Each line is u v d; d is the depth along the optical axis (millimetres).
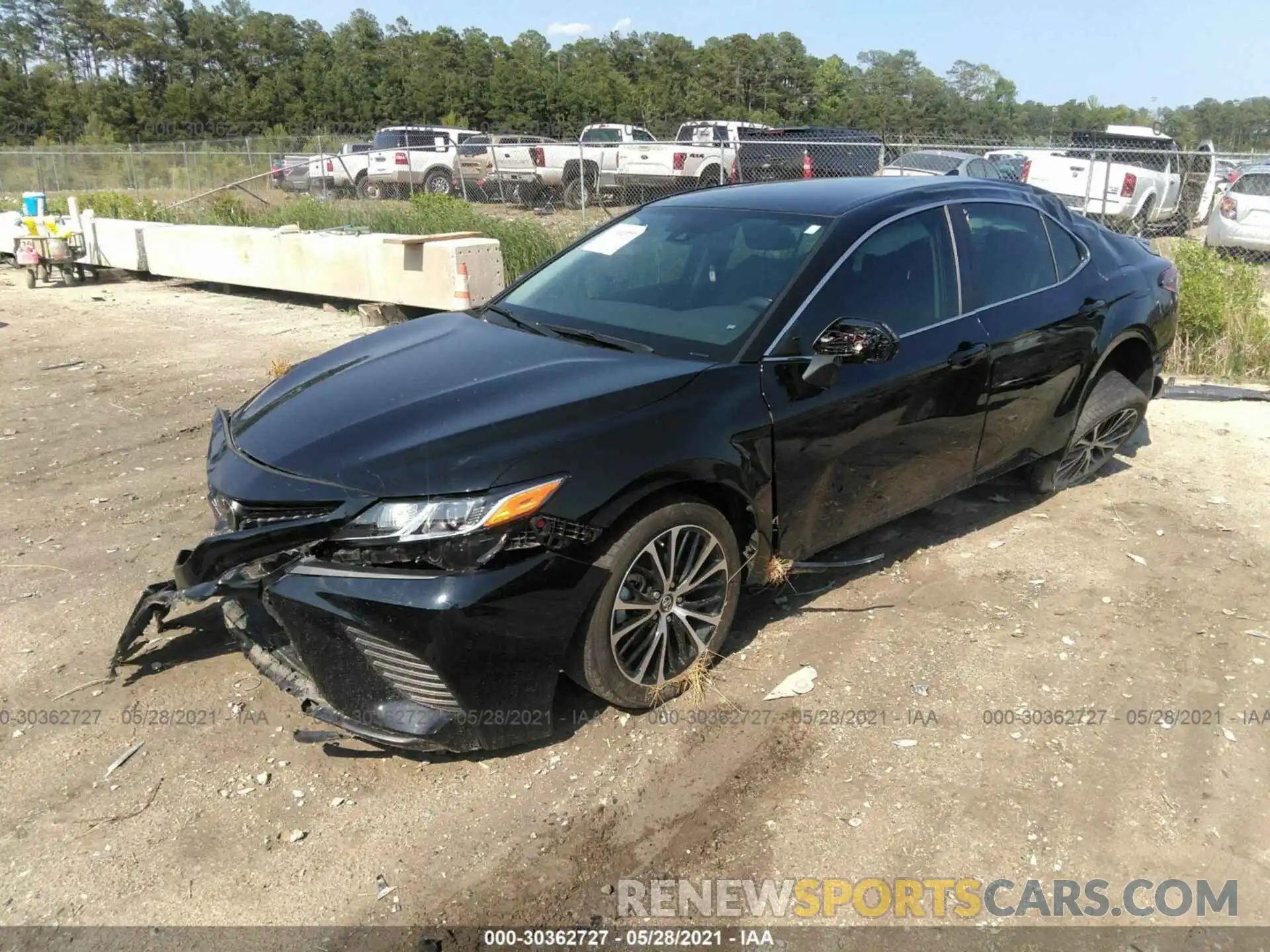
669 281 3924
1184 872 2617
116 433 6250
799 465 3480
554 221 14922
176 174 26750
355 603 2723
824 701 3340
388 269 9734
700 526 3213
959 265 4102
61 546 4547
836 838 2730
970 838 2729
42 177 26812
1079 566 4316
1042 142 19062
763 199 4211
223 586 2865
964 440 4133
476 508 2748
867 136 17703
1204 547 4504
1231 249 12953
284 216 14922
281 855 2676
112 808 2852
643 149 18000
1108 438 5055
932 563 4352
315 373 3678
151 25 76875
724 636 3473
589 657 3016
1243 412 6684
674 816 2814
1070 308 4477
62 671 3525
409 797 2896
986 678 3475
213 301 11352
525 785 2943
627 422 3043
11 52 87750
